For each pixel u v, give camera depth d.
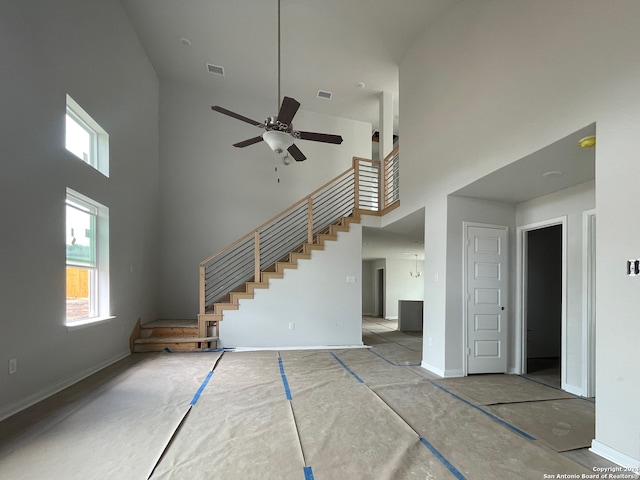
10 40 2.61
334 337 5.88
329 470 1.99
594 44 2.32
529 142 2.84
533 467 2.05
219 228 6.73
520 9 2.99
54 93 3.17
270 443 2.30
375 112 7.42
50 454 2.12
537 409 3.05
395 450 2.23
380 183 6.43
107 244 4.31
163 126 6.58
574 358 3.57
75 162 3.52
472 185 3.72
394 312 11.52
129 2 4.59
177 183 6.59
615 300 2.17
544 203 4.11
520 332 4.37
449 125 4.09
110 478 1.87
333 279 5.94
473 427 2.62
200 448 2.22
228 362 4.60
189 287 6.53
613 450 2.14
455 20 4.02
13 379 2.68
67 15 3.39
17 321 2.71
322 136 3.96
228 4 4.54
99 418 2.66
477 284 4.27
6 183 2.57
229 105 6.89
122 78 4.73
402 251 9.88
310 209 6.00
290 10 4.57
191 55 5.72
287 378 3.88
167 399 3.11
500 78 3.22
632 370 2.06
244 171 6.93
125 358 4.72
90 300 4.13
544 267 5.55
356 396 3.30
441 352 4.17
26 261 2.80
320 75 6.10
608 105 2.21
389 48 5.27
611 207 2.19
